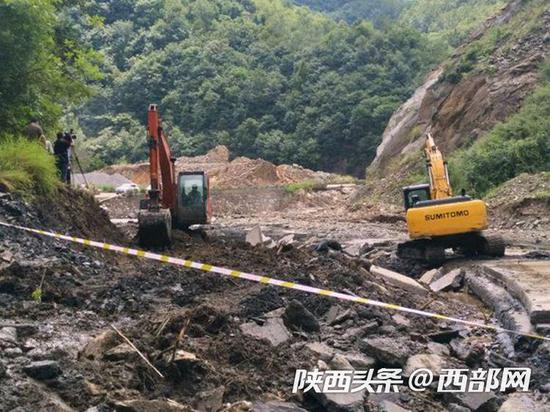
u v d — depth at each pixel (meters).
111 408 6.88
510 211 28.12
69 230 14.49
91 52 24.92
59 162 17.69
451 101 48.12
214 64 118.44
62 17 26.02
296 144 102.00
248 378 8.16
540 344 9.94
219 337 9.02
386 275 14.87
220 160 89.94
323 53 113.38
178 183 19.88
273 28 133.75
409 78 103.88
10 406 6.69
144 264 13.83
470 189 34.72
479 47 51.62
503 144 35.91
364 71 106.19
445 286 15.58
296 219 37.47
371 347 9.26
